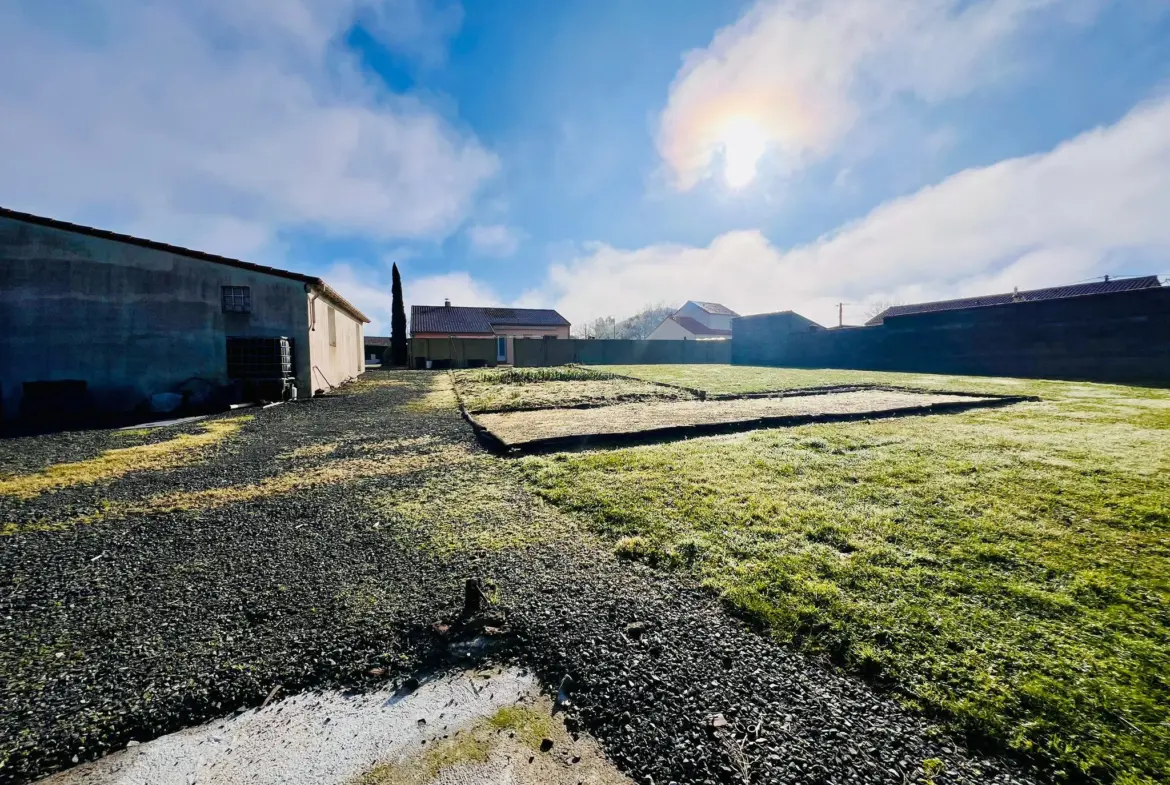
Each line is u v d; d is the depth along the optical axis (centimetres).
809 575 233
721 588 225
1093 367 1410
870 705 153
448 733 151
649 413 735
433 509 349
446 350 2605
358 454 526
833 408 755
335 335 1355
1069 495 336
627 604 216
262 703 166
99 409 917
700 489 369
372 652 190
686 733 145
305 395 1066
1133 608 200
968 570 235
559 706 161
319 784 134
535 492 382
